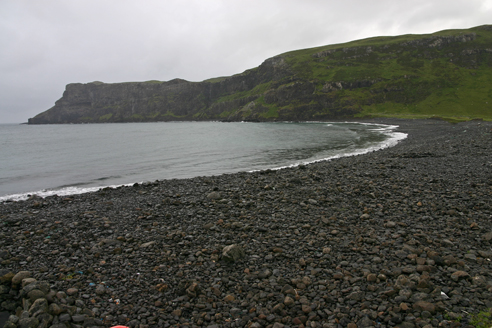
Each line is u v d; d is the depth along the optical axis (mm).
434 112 142375
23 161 39031
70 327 6031
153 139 74062
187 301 6938
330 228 11148
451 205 13078
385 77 183625
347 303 6652
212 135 83000
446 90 161375
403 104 161375
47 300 6492
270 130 98750
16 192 22828
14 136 103750
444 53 195375
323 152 42000
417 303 6324
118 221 12703
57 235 10938
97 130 147125
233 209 13828
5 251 9289
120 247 9625
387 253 9000
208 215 13039
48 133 125938
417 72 183000
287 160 35500
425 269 7773
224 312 6535
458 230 10453
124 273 8148
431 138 51344
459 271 7465
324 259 8695
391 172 21688
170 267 8469
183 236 10625
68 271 8234
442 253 8836
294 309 6500
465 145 35031
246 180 20750
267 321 6195
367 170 23000
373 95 173750
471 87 158375
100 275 8047
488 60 179250
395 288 7016
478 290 6801
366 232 10672
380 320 6047
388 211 12852
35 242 10383
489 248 9031
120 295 7164
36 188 24141
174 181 22500
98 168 32875
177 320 6320
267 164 33062
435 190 15938
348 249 9320
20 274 7332
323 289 7230
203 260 8859
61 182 26266
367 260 8617
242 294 7191
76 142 70250
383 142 52438
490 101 140125
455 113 135375
